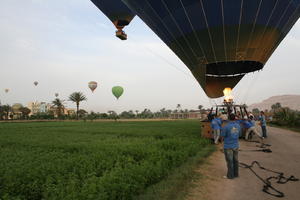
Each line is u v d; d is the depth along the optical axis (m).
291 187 6.10
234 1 13.05
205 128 15.03
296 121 30.31
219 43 14.30
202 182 6.48
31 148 12.73
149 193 5.58
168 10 14.41
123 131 23.59
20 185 5.90
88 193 4.91
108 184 5.33
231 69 16.94
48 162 8.38
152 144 12.23
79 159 8.65
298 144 13.70
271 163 8.73
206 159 9.41
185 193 5.66
